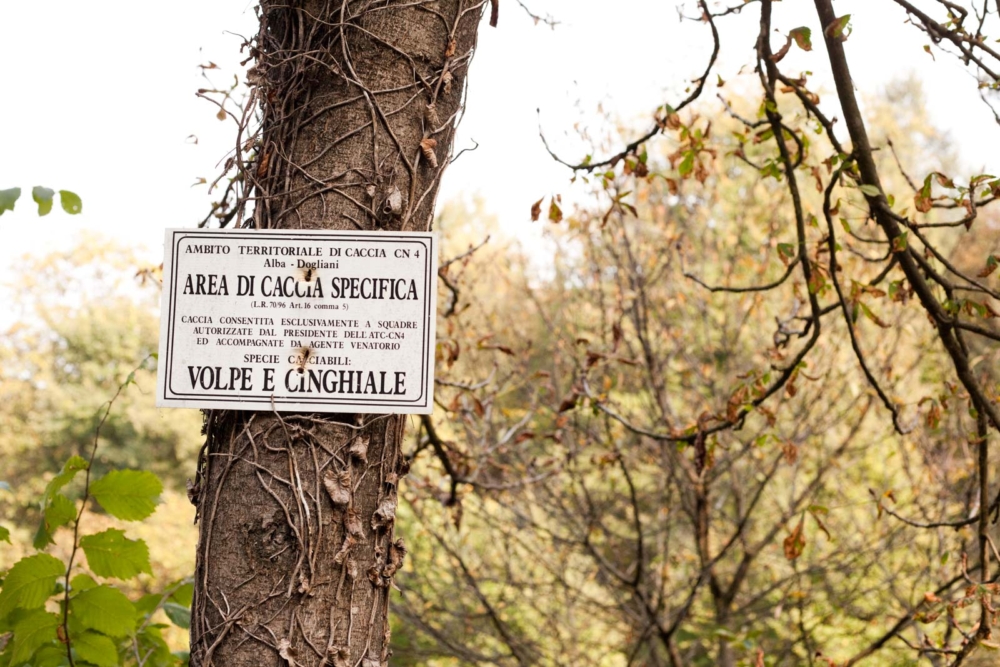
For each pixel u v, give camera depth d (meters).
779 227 6.13
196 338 1.62
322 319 1.62
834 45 2.59
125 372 16.66
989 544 2.70
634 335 6.40
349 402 1.60
